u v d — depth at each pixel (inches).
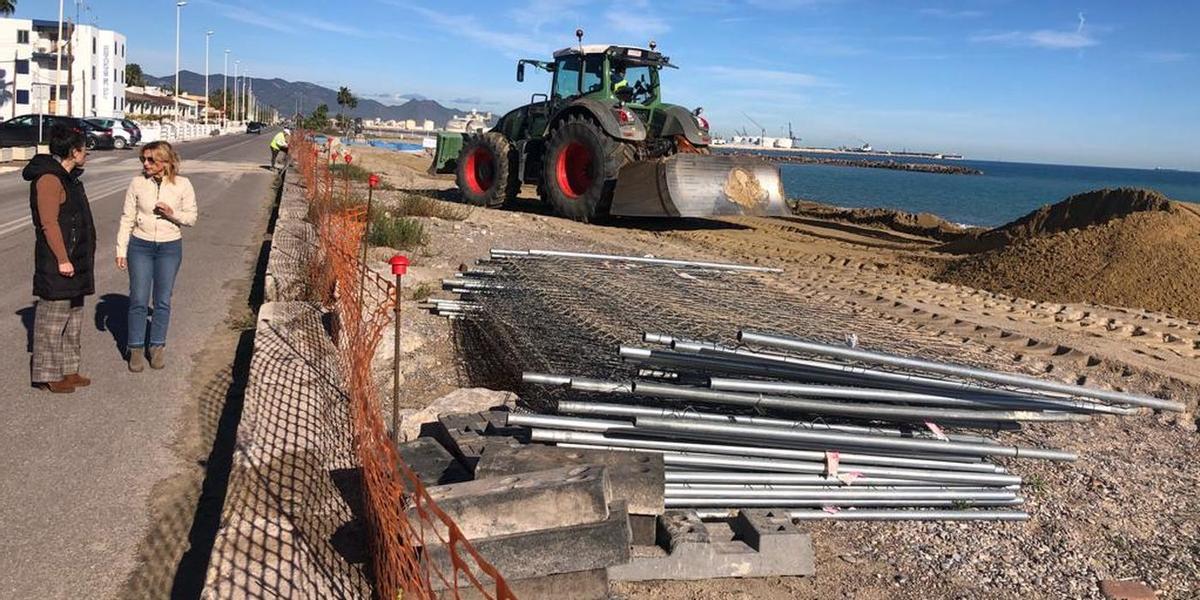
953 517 187.3
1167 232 569.6
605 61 671.1
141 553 159.6
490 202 750.5
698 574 155.3
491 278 356.2
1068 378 302.7
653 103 704.4
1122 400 203.3
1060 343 358.3
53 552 157.6
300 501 162.4
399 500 128.0
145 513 174.4
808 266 570.6
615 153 645.9
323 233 396.2
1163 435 253.9
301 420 201.2
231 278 415.2
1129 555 176.9
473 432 184.7
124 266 257.6
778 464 181.9
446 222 617.9
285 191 746.8
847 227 881.5
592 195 660.7
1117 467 223.8
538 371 222.2
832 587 157.4
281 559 142.5
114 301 351.9
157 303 262.1
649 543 158.2
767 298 349.4
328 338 273.0
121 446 205.6
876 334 295.3
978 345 337.7
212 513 175.6
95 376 254.7
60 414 223.0
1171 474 221.9
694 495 172.6
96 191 764.0
